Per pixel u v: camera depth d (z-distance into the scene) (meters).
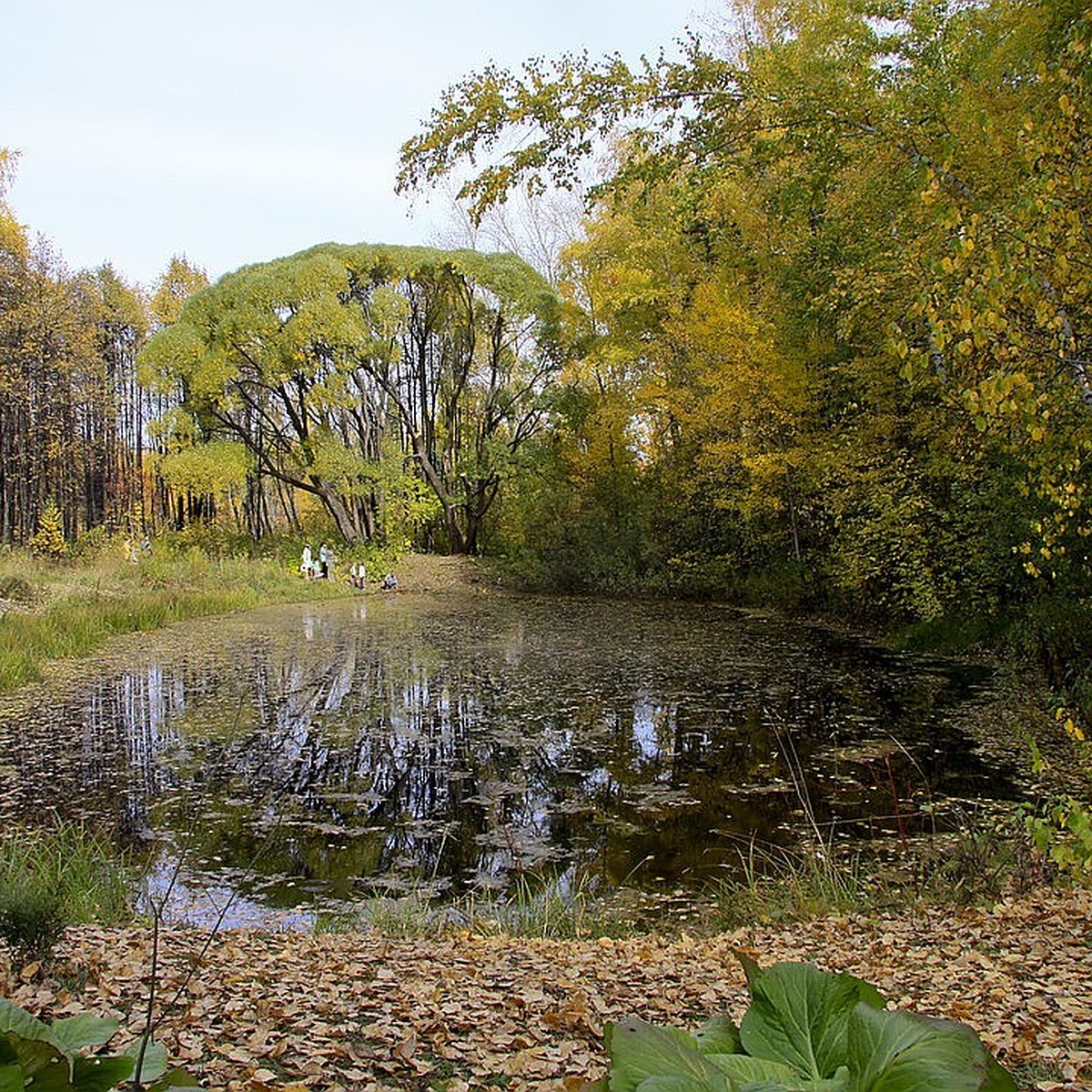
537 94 7.62
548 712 11.73
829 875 6.33
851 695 12.38
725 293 19.84
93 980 4.06
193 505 44.59
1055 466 5.36
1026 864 5.89
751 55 9.09
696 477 24.20
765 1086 0.84
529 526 31.50
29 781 8.84
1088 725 9.31
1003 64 7.98
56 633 16.66
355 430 37.25
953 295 4.73
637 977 4.37
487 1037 3.58
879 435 15.05
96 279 41.59
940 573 13.94
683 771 9.21
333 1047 3.39
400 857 7.12
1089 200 4.47
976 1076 0.80
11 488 36.00
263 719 11.40
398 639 18.34
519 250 37.66
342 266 32.81
